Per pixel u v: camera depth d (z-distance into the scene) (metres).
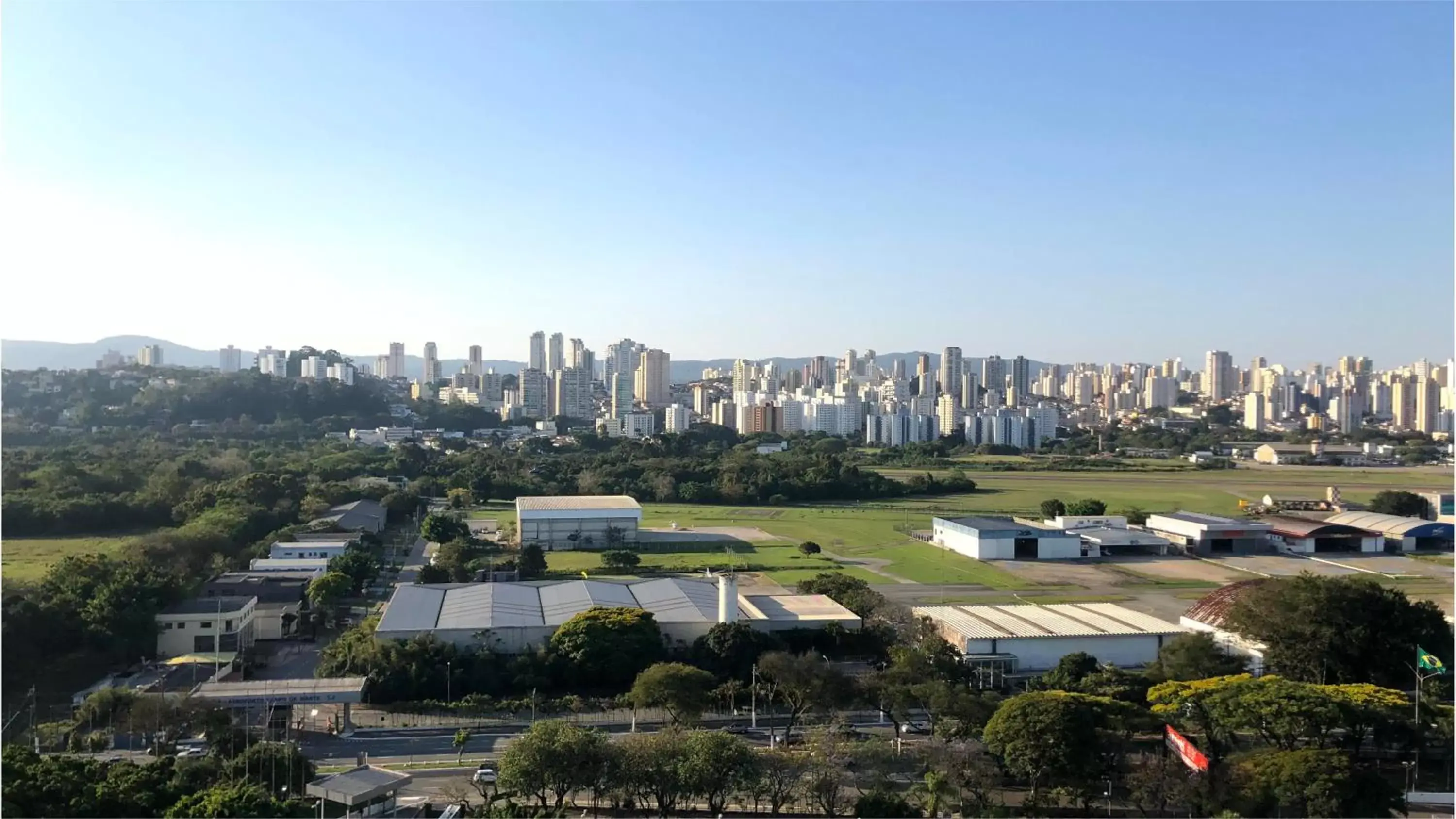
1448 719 67.06
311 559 131.12
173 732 67.19
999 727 60.31
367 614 111.44
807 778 58.19
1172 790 55.91
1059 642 89.88
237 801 50.12
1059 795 59.91
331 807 54.22
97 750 65.00
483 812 53.94
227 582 109.38
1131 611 101.50
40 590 89.38
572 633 84.88
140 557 108.69
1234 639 87.56
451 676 80.81
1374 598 80.50
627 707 78.19
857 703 73.25
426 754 67.94
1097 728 59.47
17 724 70.69
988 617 97.81
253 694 71.25
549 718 76.19
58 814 47.91
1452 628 88.38
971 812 56.84
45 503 135.75
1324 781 52.78
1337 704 61.84
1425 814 57.66
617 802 57.50
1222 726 63.28
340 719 74.56
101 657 86.06
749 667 84.69
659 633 87.94
